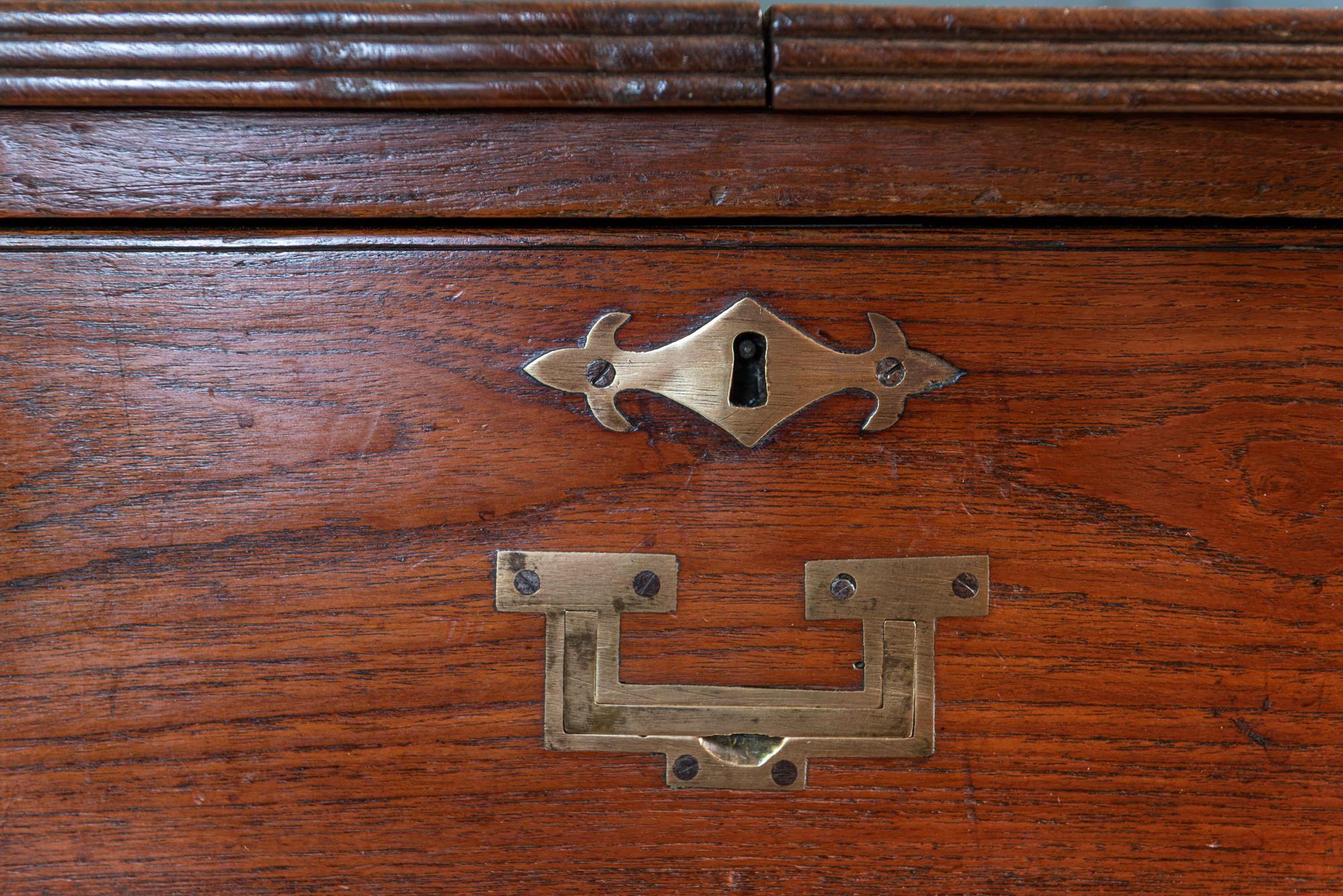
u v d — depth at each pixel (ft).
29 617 1.18
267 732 1.18
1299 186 1.17
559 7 1.12
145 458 1.17
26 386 1.17
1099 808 1.20
